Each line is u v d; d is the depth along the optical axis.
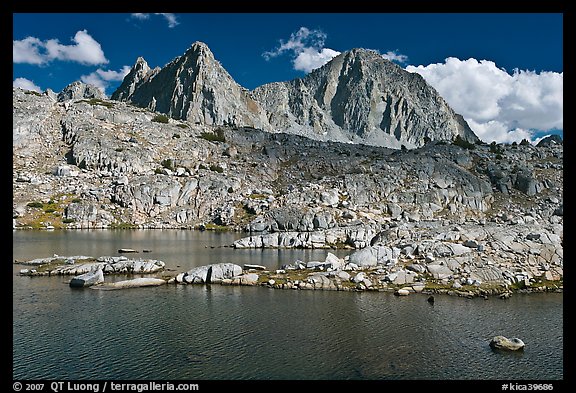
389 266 58.69
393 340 35.78
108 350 33.25
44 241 96.62
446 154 190.88
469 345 34.84
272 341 35.34
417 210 150.25
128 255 79.75
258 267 64.25
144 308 44.44
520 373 30.05
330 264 61.00
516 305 46.09
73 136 179.62
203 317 41.44
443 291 50.66
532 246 62.16
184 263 71.50
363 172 174.75
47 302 46.38
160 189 152.12
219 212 147.62
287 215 130.38
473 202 158.12
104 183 157.88
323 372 29.89
